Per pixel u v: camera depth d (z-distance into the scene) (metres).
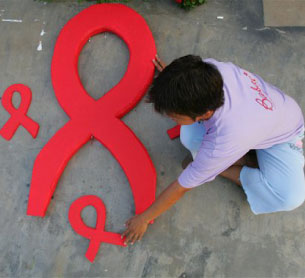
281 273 1.72
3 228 1.84
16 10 2.23
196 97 0.99
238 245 1.76
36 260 1.78
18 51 2.15
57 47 2.04
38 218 1.84
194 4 2.14
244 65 2.07
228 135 1.13
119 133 1.88
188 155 1.89
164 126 1.96
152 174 1.80
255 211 1.73
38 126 1.99
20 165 1.93
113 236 1.78
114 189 1.87
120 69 2.08
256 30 2.13
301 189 1.57
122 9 2.08
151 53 1.98
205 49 2.10
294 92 2.01
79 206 1.83
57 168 1.85
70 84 1.97
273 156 1.56
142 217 1.56
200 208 1.82
